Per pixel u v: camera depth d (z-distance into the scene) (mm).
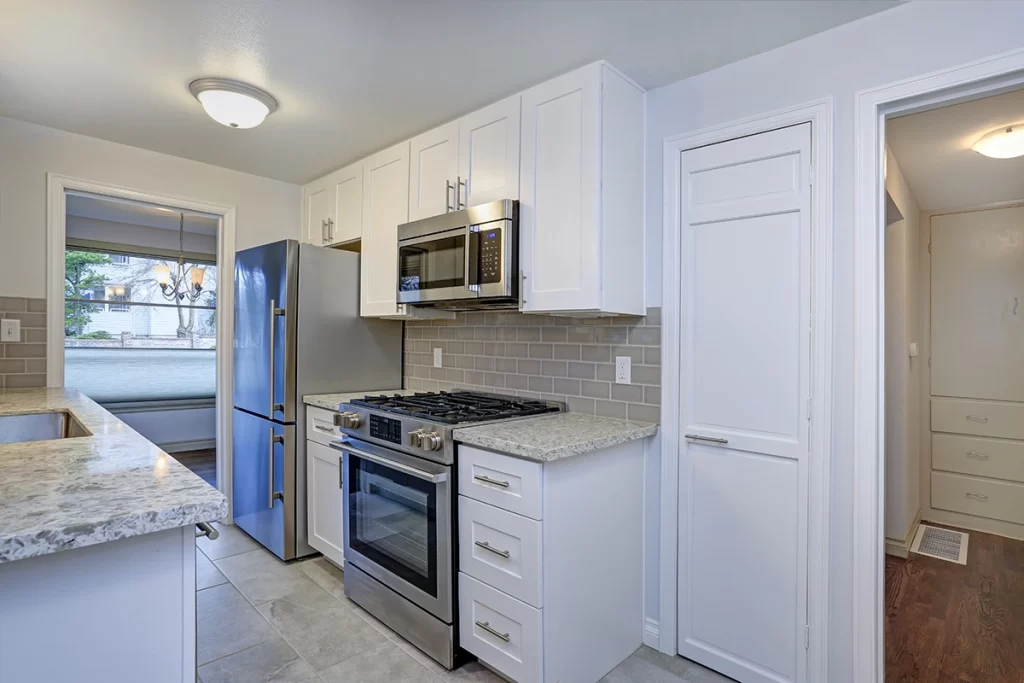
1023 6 1438
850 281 1692
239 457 3178
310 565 2787
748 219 1904
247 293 3080
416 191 2643
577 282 1950
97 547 857
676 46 1845
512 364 2646
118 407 5035
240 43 1865
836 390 1713
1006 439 3516
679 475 2061
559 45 1846
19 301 2602
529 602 1692
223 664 1933
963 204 3676
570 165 1980
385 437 2182
